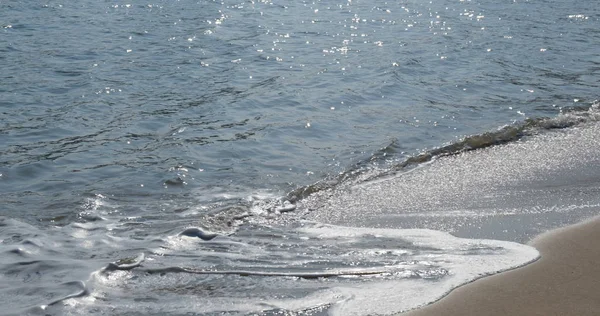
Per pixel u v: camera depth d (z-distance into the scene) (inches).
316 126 374.9
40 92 440.1
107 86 455.5
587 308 185.9
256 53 550.9
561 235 237.9
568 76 488.4
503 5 799.7
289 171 313.6
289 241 238.8
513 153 335.0
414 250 228.2
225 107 409.4
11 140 354.9
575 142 350.9
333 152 337.1
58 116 394.3
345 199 280.7
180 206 273.1
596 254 221.8
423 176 305.9
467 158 329.1
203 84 461.7
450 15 733.9
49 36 600.1
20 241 235.5
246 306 189.8
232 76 482.0
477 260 217.9
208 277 208.8
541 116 393.4
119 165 320.5
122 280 207.2
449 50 565.0
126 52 550.3
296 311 186.2
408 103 417.7
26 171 314.2
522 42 601.6
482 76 483.2
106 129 373.1
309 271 212.2
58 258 222.1
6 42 572.7
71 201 278.7
